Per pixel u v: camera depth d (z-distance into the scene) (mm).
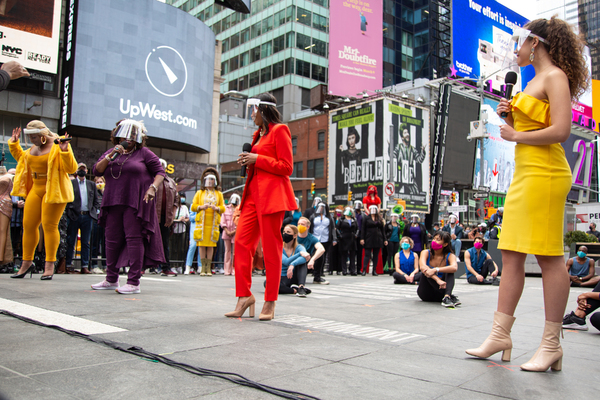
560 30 2693
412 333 3615
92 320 3355
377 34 37781
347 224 12570
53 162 6074
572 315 4543
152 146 24422
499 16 39344
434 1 49219
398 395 2025
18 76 2730
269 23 54031
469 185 36938
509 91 2863
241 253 3918
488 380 2334
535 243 2623
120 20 21766
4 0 18375
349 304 5496
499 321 2797
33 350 2467
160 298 4848
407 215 33531
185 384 2025
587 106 46625
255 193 3902
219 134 49938
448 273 5879
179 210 11414
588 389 2256
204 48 25188
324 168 42469
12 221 8477
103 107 21047
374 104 34500
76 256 10297
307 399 1903
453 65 35625
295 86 50594
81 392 1872
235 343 2873
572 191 45594
